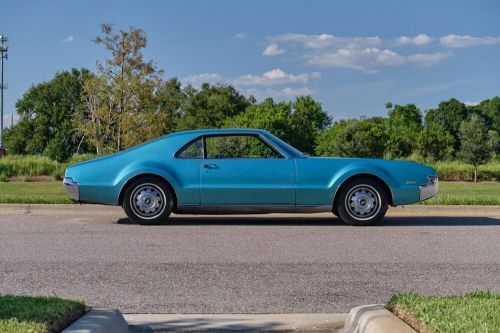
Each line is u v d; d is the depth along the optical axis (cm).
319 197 1064
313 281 655
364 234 977
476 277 675
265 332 477
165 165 1063
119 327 454
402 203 1073
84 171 1070
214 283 645
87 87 4291
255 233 981
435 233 992
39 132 9138
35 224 1080
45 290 611
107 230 1007
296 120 7394
